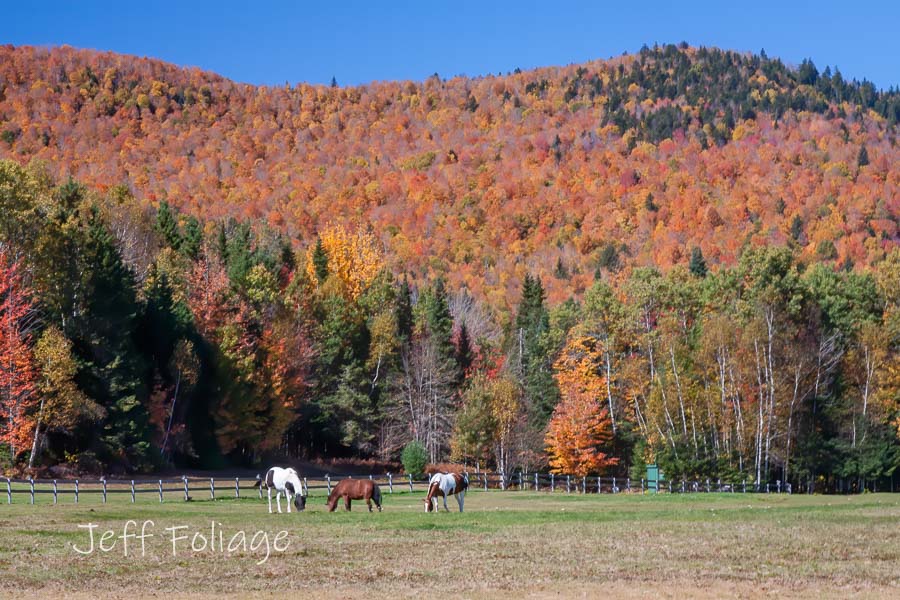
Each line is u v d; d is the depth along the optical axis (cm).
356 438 9300
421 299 12069
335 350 9519
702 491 7169
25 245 6856
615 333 8575
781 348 7769
